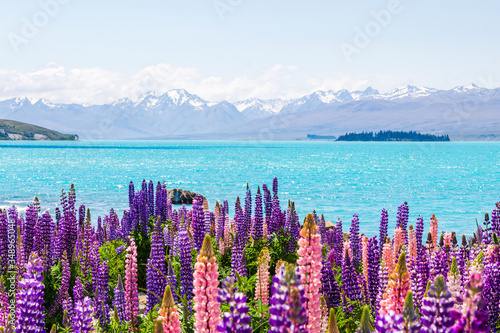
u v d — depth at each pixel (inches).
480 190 2997.0
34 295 269.1
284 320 178.4
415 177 4148.6
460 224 1594.5
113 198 2357.3
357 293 396.5
